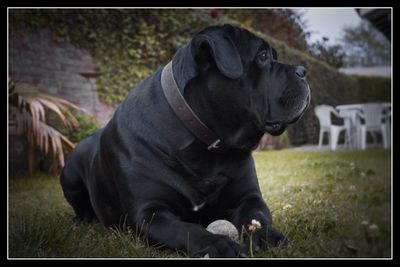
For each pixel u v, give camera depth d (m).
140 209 2.06
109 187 2.35
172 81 2.08
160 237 1.88
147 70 6.30
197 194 2.13
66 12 5.65
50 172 5.03
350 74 11.88
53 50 5.61
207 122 2.06
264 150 8.10
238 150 2.17
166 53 6.49
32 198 3.68
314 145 9.45
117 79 6.08
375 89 12.03
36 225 2.09
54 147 4.52
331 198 3.08
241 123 2.09
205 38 1.97
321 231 2.18
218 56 1.92
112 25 6.04
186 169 2.08
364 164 5.59
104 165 2.36
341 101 10.61
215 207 2.24
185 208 2.15
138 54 6.15
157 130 2.09
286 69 2.09
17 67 5.25
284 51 8.60
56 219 2.50
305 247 1.89
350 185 3.79
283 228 2.26
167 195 2.09
